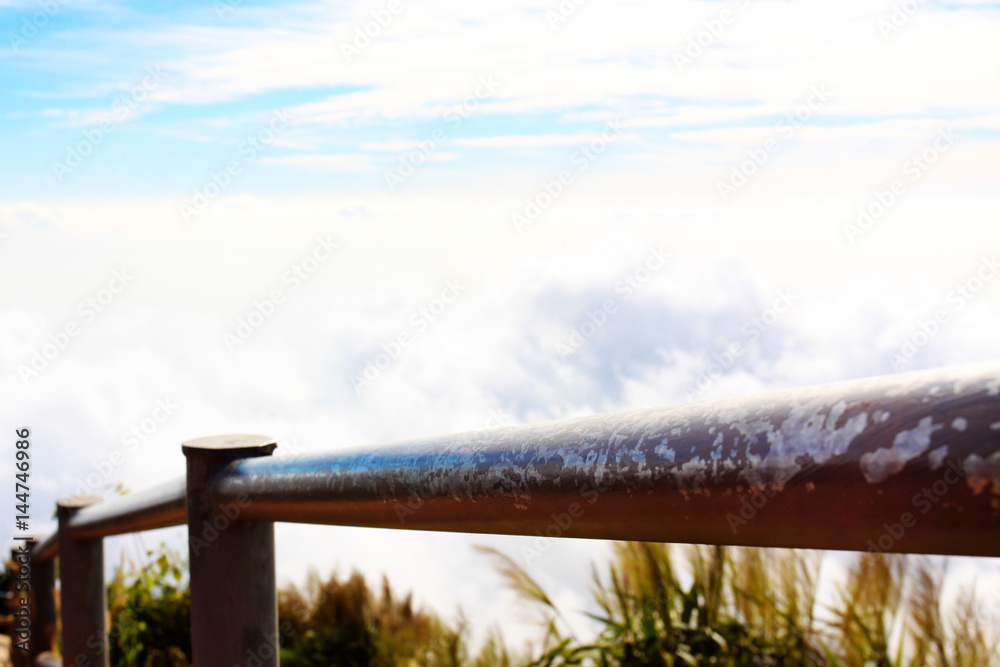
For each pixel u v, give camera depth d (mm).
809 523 332
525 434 535
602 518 461
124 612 4301
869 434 300
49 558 3043
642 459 415
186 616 4457
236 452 1022
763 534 361
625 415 463
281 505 887
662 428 413
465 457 569
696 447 381
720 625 2713
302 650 4066
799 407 339
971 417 273
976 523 271
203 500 1040
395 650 3822
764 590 2688
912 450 282
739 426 363
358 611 4082
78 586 2152
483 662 3027
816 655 2543
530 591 2959
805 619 2596
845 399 321
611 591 2953
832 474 311
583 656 2773
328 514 805
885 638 2410
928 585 2346
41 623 3020
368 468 693
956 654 2287
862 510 304
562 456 477
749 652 2611
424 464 621
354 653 3957
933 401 287
